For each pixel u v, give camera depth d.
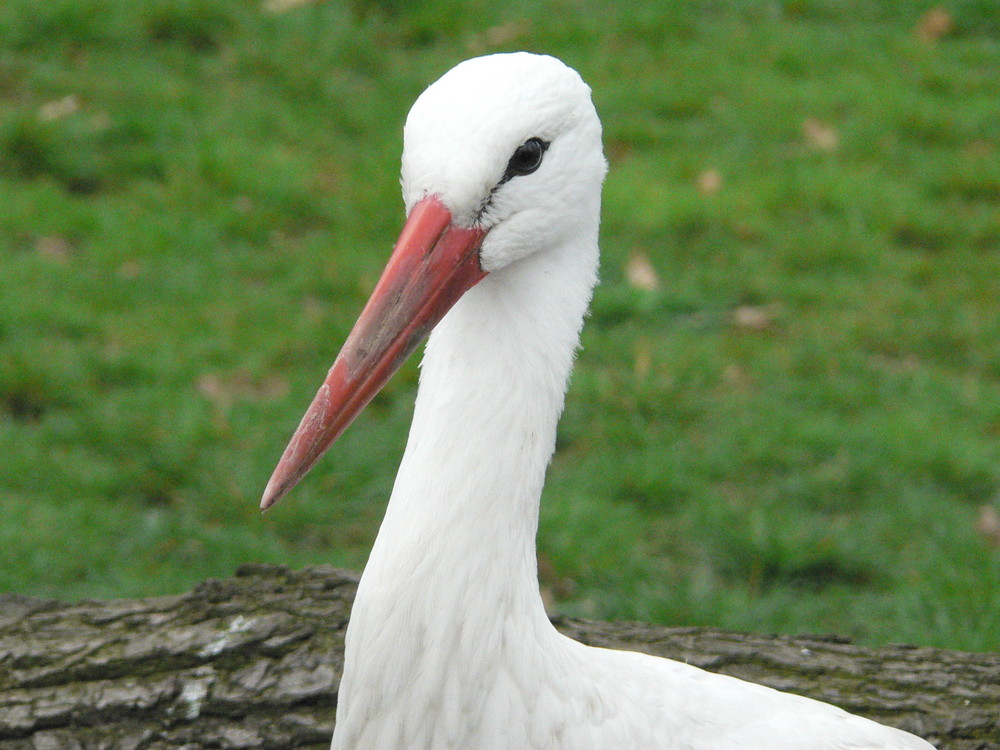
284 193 11.90
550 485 8.94
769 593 8.22
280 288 10.80
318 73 13.88
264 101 13.43
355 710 4.07
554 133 3.93
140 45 14.02
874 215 12.25
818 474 9.15
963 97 14.47
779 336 10.65
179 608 5.74
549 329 4.05
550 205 3.96
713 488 9.05
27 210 11.18
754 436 9.41
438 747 4.05
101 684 5.33
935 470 9.20
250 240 11.44
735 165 12.97
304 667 5.41
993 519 8.77
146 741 5.21
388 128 13.27
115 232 11.15
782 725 4.55
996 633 7.44
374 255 11.34
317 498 8.73
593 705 4.16
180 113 12.85
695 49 15.06
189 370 9.72
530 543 4.11
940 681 5.62
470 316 4.01
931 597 7.78
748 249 11.73
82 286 10.44
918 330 10.77
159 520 8.32
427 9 15.21
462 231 3.86
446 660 3.96
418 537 3.94
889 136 13.62
